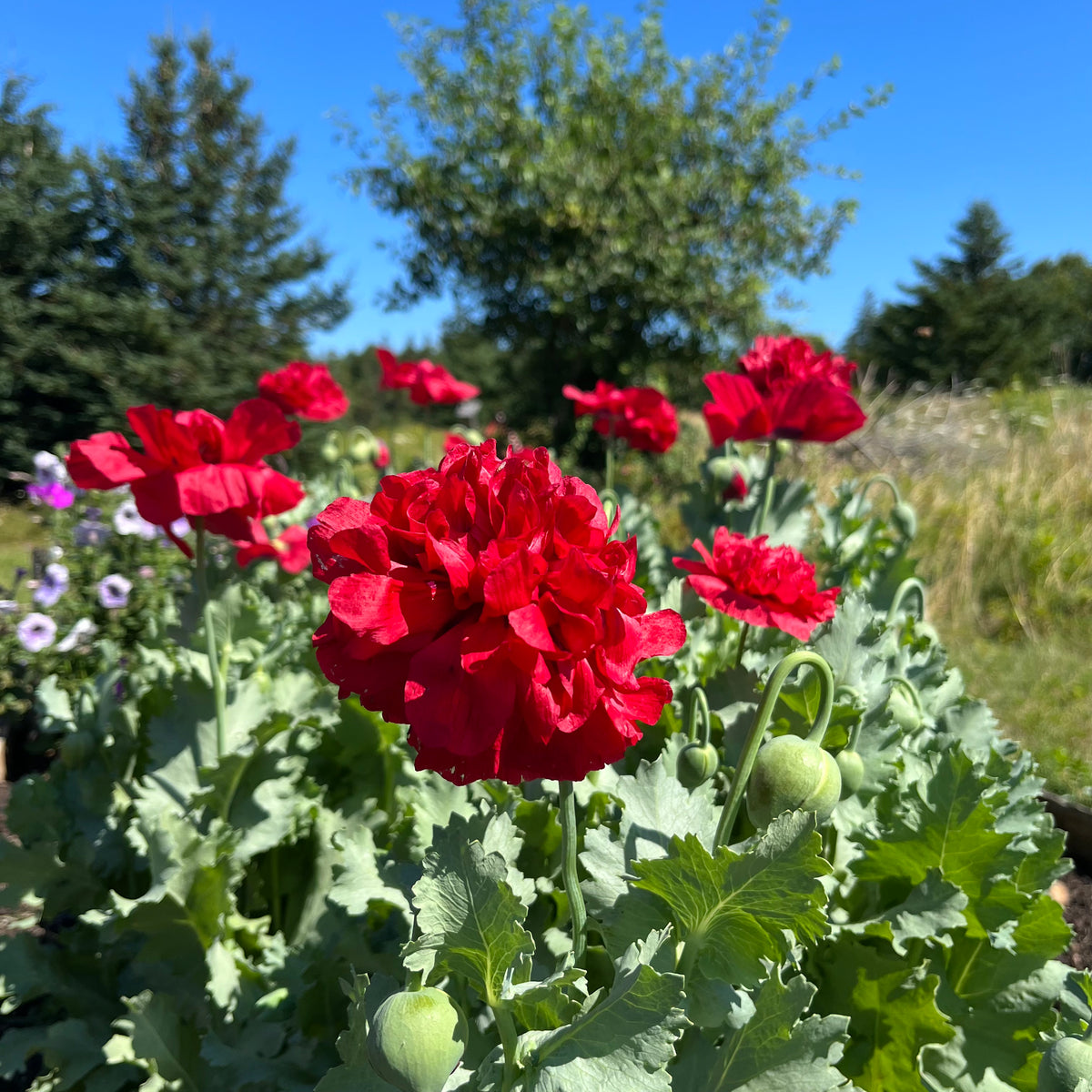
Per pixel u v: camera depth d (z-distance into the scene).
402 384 5.11
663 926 1.28
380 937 1.73
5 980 2.01
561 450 14.41
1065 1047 1.13
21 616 4.64
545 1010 1.10
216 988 1.83
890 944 1.70
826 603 1.76
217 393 18.28
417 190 13.72
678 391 14.60
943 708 2.38
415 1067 0.96
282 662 2.60
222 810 2.03
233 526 1.94
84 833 2.22
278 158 20.56
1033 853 1.83
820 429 2.42
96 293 17.20
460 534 0.97
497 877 1.05
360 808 2.30
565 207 12.98
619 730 0.95
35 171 17.41
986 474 8.02
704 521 3.19
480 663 0.89
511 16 13.73
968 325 32.81
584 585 0.89
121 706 2.34
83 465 1.84
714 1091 1.26
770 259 14.12
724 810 1.29
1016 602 6.77
